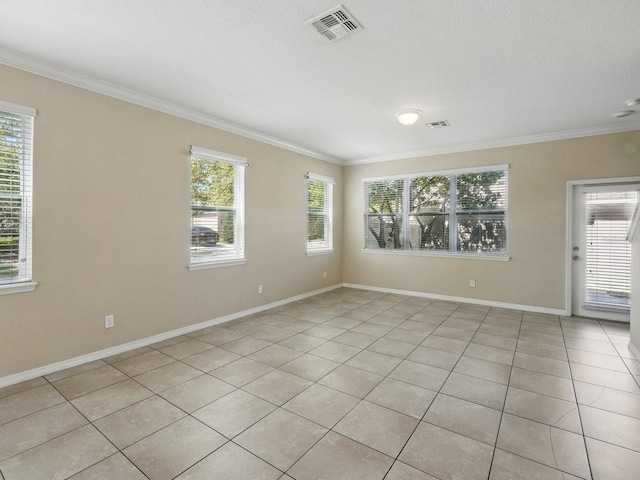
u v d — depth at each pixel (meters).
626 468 1.73
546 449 1.88
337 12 2.04
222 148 4.20
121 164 3.23
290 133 4.70
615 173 4.27
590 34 2.26
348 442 1.95
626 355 3.21
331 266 6.37
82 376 2.76
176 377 2.75
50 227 2.78
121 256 3.25
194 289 3.93
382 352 3.29
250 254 4.64
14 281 2.63
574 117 3.95
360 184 6.41
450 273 5.47
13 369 2.62
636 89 3.16
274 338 3.69
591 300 4.50
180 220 3.76
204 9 2.02
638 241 3.14
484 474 1.70
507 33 2.25
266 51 2.52
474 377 2.76
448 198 5.50
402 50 2.49
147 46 2.46
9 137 2.59
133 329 3.36
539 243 4.75
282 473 1.70
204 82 3.06
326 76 2.93
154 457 1.82
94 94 3.03
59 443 1.93
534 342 3.57
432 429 2.07
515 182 4.89
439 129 4.45
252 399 2.42
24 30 2.25
